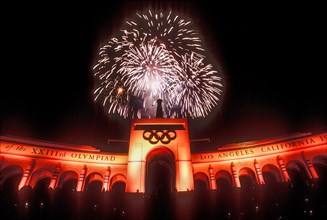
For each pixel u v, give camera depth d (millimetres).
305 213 24906
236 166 41625
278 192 28203
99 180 43219
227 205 26734
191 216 25484
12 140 38688
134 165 38875
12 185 38969
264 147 42375
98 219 25359
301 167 40844
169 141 41125
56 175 38250
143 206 26984
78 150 42188
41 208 25906
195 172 41812
